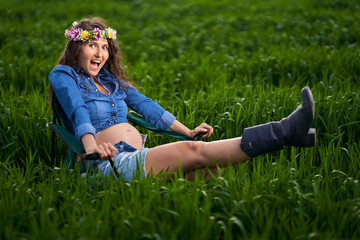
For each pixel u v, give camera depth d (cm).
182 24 1155
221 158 291
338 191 302
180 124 338
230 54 844
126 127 322
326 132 390
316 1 1320
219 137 410
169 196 269
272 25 1084
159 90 611
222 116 421
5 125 410
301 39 880
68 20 1248
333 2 1288
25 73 625
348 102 424
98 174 296
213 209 273
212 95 491
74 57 319
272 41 905
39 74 633
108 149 275
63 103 303
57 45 905
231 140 293
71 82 309
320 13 1117
